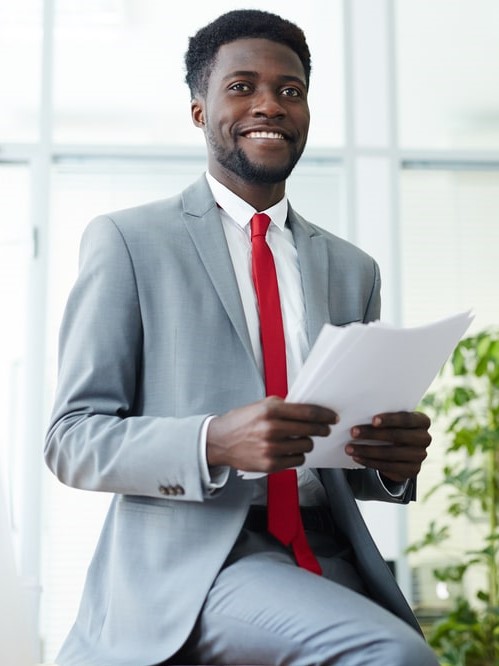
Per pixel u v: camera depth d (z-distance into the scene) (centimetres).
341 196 409
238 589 135
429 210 415
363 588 151
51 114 398
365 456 140
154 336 153
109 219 160
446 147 415
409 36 421
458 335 136
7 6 402
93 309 151
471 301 411
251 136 166
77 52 404
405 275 409
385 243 405
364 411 134
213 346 151
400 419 137
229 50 170
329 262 173
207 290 155
